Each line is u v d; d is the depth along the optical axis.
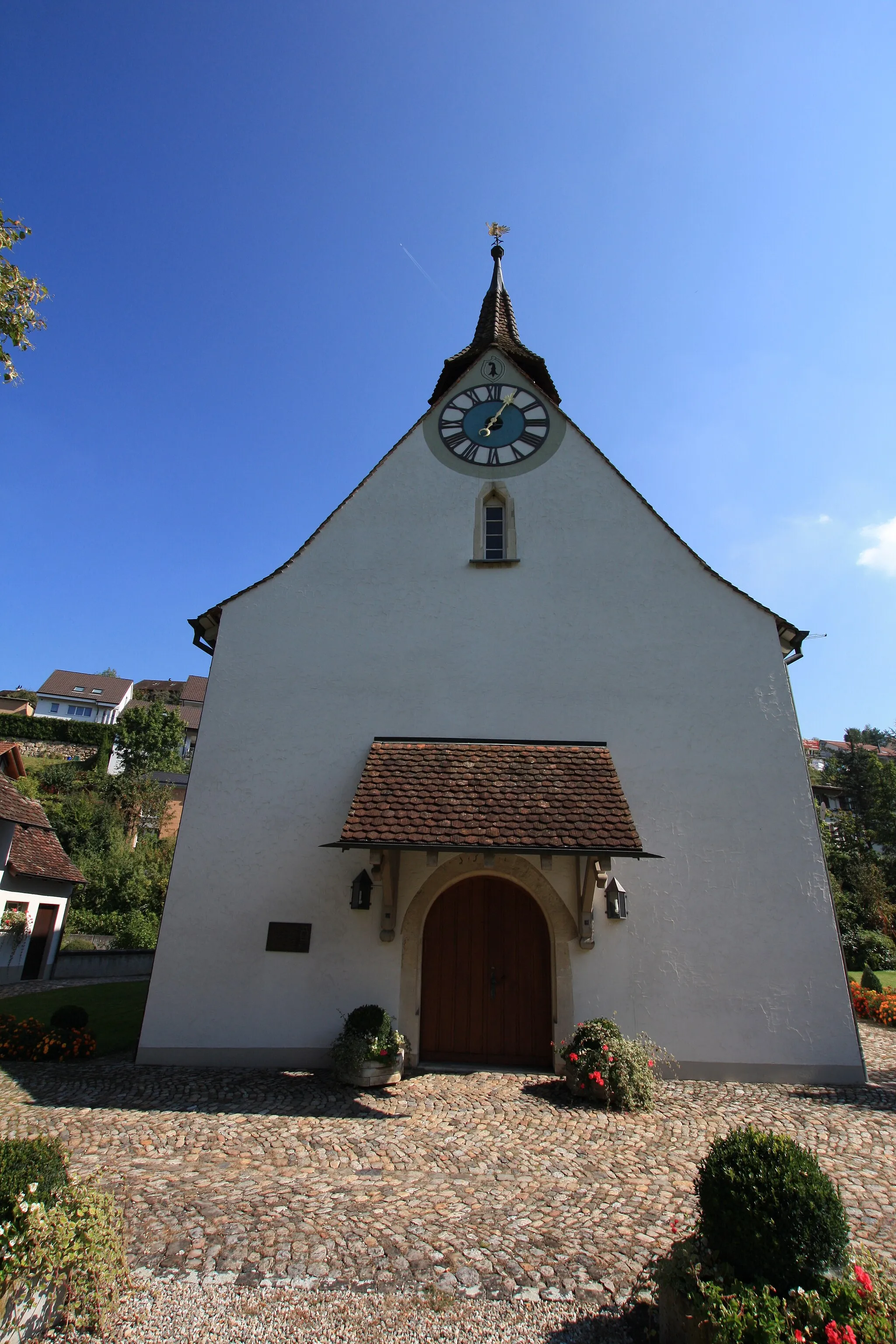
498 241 18.09
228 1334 4.16
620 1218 5.67
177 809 45.38
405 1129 7.71
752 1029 10.19
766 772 11.31
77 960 26.62
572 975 10.40
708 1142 7.46
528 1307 4.47
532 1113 8.34
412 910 10.77
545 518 12.93
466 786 10.40
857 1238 5.48
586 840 9.45
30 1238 4.04
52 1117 7.97
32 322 8.36
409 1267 4.89
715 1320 3.60
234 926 10.80
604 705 11.78
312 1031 10.34
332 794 11.43
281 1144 7.20
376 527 13.00
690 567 12.49
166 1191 6.02
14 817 23.23
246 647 12.30
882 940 28.34
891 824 47.53
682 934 10.59
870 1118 8.41
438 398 15.24
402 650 12.22
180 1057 10.30
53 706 73.38
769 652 11.92
